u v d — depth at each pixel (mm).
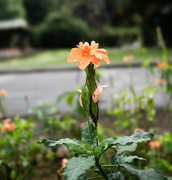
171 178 1563
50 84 8453
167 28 23406
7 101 6559
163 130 3756
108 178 1356
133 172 1322
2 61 18500
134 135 1338
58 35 27562
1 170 2564
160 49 19062
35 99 6645
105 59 1292
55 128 3221
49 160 3092
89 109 1325
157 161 2717
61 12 28141
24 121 2822
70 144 1318
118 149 1483
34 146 2900
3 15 29328
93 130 1432
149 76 8203
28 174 2693
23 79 9820
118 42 26750
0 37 24781
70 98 2719
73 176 1136
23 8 29969
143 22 24844
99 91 1260
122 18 27922
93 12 28547
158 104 5074
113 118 4301
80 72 10156
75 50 1275
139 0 25203
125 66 10664
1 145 2623
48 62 15328
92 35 27906
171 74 3473
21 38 25375
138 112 3482
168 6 23297
